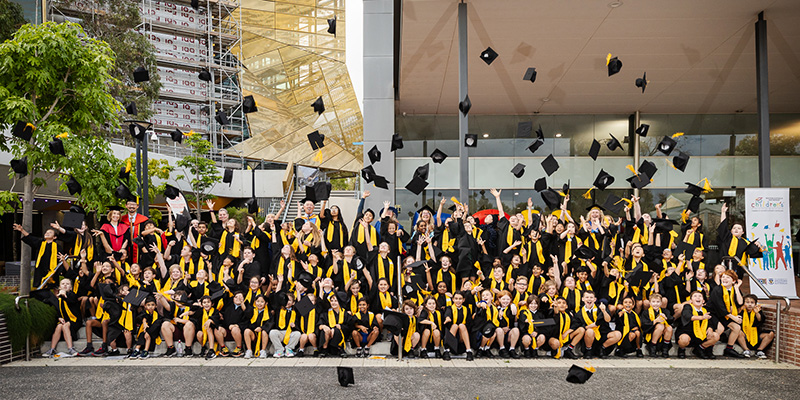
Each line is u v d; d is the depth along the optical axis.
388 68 11.08
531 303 6.45
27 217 7.53
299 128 30.97
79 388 5.05
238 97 29.64
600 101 12.70
